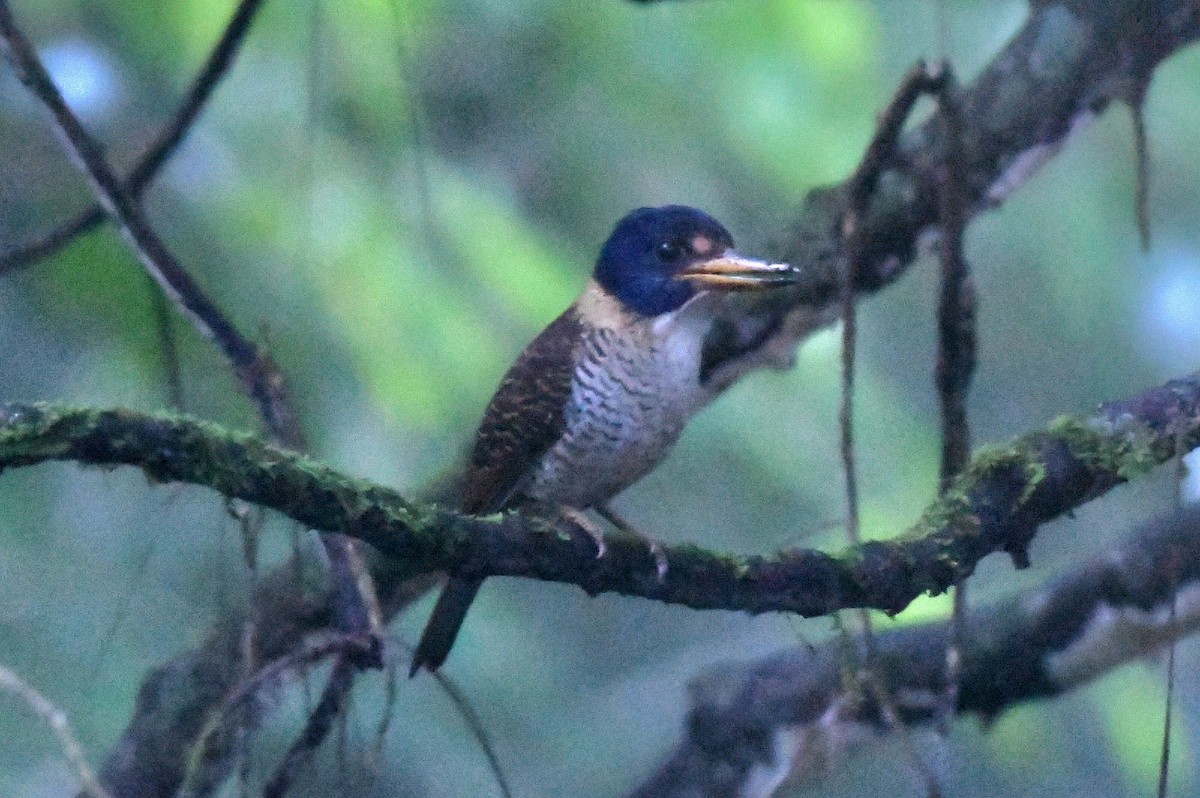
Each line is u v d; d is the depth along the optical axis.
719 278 9.09
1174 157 12.90
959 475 7.37
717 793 10.09
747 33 11.19
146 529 11.23
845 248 7.98
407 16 10.09
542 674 12.88
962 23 12.73
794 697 10.02
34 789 10.29
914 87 7.93
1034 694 9.85
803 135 11.12
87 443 5.54
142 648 10.94
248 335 10.07
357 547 7.71
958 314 8.05
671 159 12.33
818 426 11.94
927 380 14.62
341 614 7.43
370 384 10.02
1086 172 12.99
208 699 8.98
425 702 12.08
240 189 10.20
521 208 11.56
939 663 9.84
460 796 11.86
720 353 9.98
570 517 6.99
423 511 6.24
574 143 12.15
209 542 11.17
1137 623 9.73
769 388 11.90
